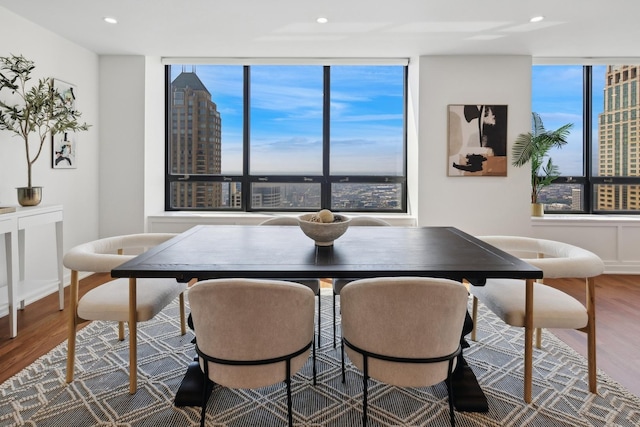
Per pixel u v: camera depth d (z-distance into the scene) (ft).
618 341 7.97
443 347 4.29
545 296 6.23
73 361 6.24
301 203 15.39
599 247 13.50
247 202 15.31
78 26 10.78
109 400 5.78
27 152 9.23
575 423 5.30
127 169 13.46
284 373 4.43
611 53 13.15
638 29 11.00
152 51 12.94
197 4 9.48
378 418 5.41
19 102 10.02
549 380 6.40
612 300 10.60
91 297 6.14
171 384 6.25
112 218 13.48
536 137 12.98
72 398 5.82
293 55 13.47
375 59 13.88
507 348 7.62
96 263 5.76
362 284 4.23
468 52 12.96
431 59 13.28
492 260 5.35
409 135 14.79
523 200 13.43
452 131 13.33
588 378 6.10
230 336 4.20
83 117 12.53
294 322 4.31
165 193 15.24
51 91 9.75
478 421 5.34
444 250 6.05
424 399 5.84
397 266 4.99
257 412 5.53
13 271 8.00
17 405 5.64
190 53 13.23
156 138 14.35
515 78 13.25
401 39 11.78
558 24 10.64
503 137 13.28
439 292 4.06
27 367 6.73
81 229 12.57
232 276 4.77
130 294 5.73
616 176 14.73
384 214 14.93
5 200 9.65
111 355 7.23
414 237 7.30
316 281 7.51
